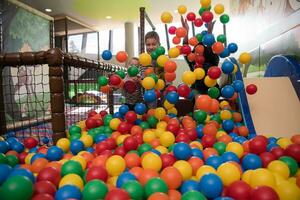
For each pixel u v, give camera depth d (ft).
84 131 9.20
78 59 8.95
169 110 10.29
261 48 14.56
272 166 5.12
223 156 5.79
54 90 7.52
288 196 4.02
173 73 8.30
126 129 8.32
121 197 3.67
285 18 11.65
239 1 20.02
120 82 8.60
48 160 6.28
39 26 19.80
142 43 12.74
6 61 7.46
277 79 10.39
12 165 6.16
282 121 9.26
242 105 9.61
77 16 27.30
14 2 16.74
